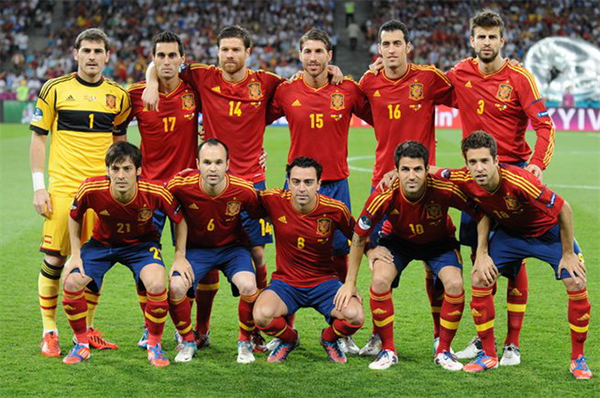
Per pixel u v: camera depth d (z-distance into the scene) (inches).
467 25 1290.6
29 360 199.6
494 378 187.8
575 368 189.9
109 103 217.3
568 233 188.4
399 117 225.8
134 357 203.6
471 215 200.5
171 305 200.2
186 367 196.1
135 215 198.8
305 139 227.1
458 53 1230.9
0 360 199.3
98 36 213.3
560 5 1311.5
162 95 223.1
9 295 265.4
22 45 1251.2
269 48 1224.8
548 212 185.2
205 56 1240.8
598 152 744.3
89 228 215.2
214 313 249.0
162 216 224.8
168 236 376.2
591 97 982.4
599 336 220.4
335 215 201.8
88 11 1300.4
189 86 226.4
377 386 181.8
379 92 226.7
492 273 193.8
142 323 235.9
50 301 210.7
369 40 1280.8
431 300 215.9
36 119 214.2
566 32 1275.8
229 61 217.5
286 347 204.4
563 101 987.9
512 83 212.5
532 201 185.8
